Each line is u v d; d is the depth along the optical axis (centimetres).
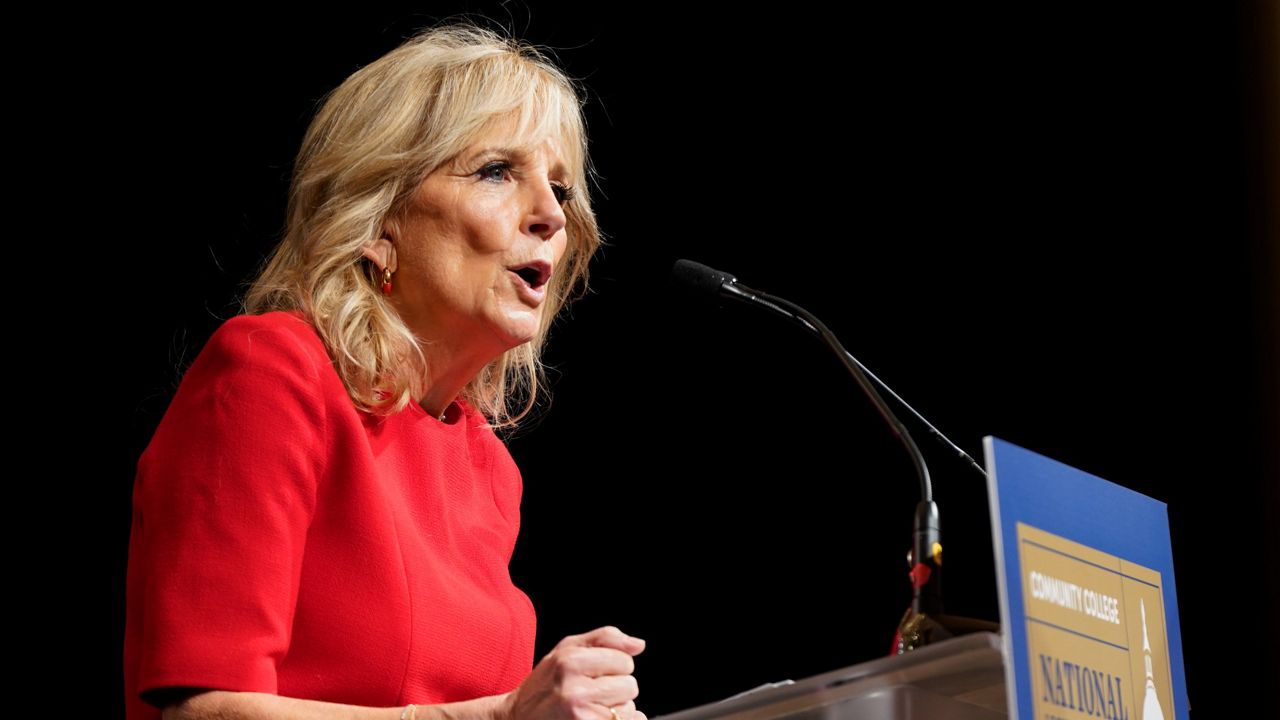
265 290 363
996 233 864
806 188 887
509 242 362
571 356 871
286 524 313
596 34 859
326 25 780
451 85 368
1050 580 251
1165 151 838
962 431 853
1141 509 289
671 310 877
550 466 862
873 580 848
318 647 320
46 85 761
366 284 357
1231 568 801
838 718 271
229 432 315
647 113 876
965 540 840
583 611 850
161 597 301
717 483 871
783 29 883
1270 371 806
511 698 289
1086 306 845
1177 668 286
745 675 850
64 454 748
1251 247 816
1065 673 247
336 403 332
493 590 361
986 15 871
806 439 873
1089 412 835
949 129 875
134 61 769
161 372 757
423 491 357
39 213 756
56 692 734
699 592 860
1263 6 823
